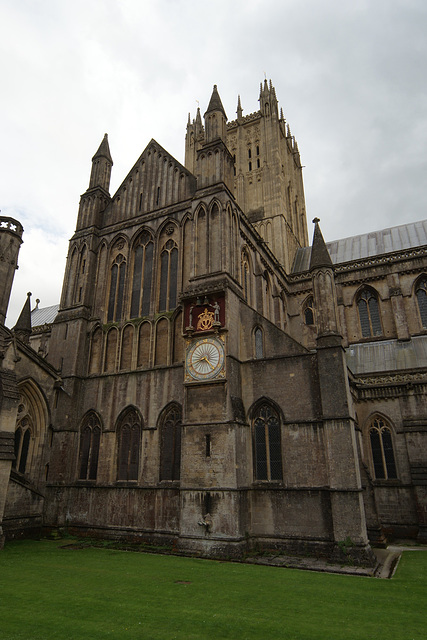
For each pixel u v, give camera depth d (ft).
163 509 96.94
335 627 42.37
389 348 160.56
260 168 223.30
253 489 92.17
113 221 138.62
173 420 103.81
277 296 158.71
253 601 51.65
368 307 173.47
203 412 94.12
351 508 80.94
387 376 143.23
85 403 118.52
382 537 101.55
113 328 123.95
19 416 110.73
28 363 112.06
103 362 121.19
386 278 171.42
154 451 102.94
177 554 85.66
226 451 88.99
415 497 118.93
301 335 176.86
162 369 109.29
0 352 97.86
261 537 88.43
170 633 39.58
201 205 114.83
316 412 91.56
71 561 76.43
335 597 54.44
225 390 93.45
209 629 40.96
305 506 86.94
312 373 94.53
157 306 119.03
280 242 201.98
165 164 134.41
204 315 101.55
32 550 87.66
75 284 133.39
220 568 72.43
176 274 119.34
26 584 58.34
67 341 125.80
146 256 127.95
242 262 123.85
